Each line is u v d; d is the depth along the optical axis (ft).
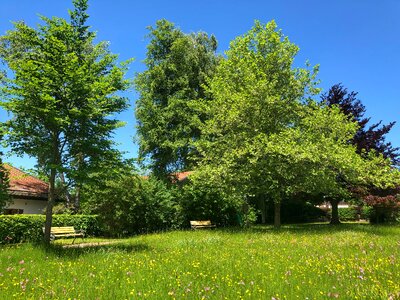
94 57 49.26
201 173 71.72
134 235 75.41
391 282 19.94
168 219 84.74
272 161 64.59
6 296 19.30
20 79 43.04
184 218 86.74
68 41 47.47
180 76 106.52
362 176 66.49
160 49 111.24
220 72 85.61
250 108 71.20
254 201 119.14
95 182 45.60
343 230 62.23
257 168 66.69
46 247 39.29
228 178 69.46
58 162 45.52
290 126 76.33
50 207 45.52
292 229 67.87
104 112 47.03
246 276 23.57
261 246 41.45
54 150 45.29
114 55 48.91
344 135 70.95
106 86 45.09
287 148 60.44
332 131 70.74
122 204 75.46
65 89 42.70
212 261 30.07
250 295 18.70
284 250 36.60
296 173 67.87
